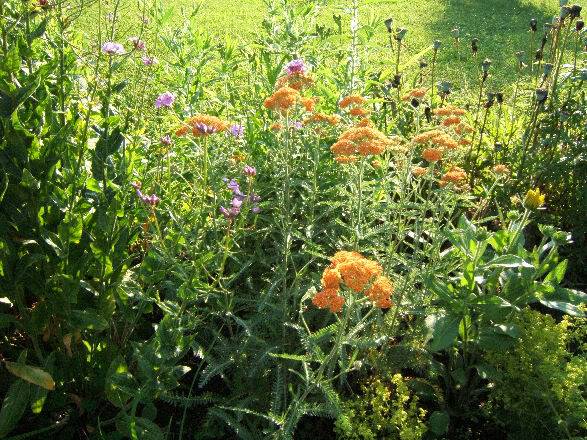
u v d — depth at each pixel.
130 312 2.53
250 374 2.49
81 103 2.78
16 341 2.70
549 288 2.62
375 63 4.75
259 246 2.97
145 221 2.73
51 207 2.36
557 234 2.70
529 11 11.12
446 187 2.88
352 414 2.32
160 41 4.70
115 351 2.50
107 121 2.45
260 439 2.45
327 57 4.48
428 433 2.62
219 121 2.55
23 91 2.22
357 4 4.38
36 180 2.23
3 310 2.48
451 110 3.17
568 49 7.58
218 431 2.60
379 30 4.43
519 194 3.96
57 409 2.47
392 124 3.92
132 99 3.81
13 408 2.24
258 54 4.38
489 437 2.74
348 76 4.09
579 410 2.36
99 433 2.46
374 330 2.74
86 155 2.68
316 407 2.20
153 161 3.27
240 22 9.66
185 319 2.57
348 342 2.14
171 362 2.39
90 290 2.44
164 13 4.39
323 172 3.28
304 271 2.95
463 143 3.27
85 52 2.76
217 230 2.78
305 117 3.23
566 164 3.85
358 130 2.56
